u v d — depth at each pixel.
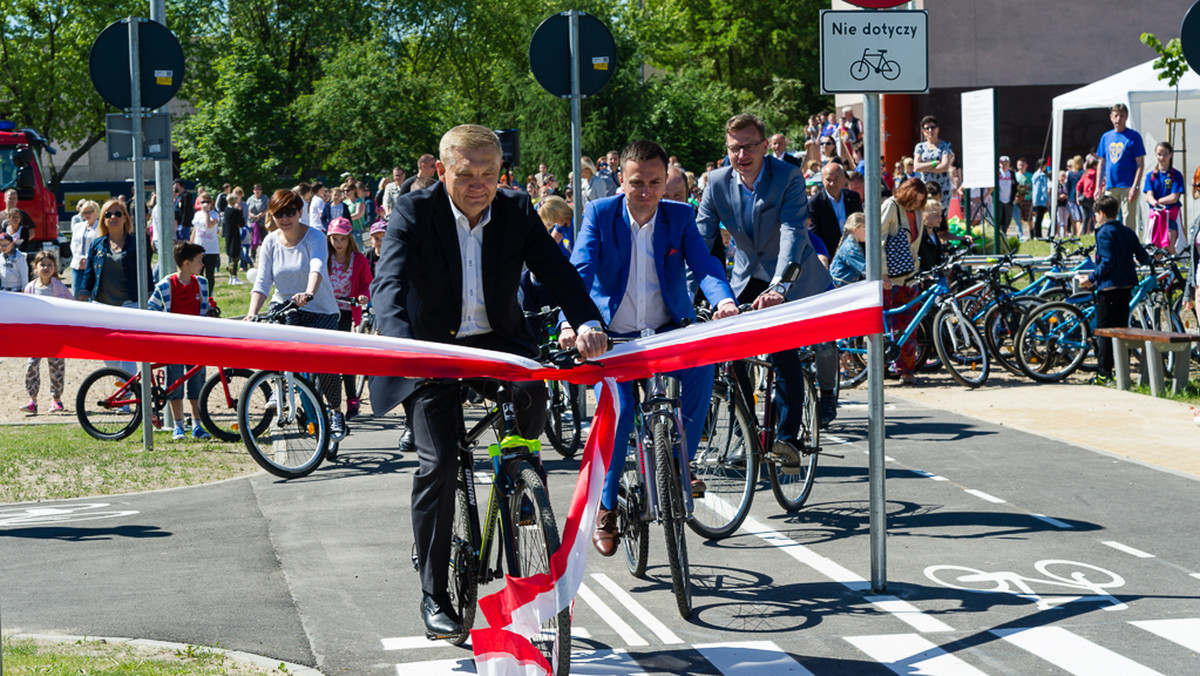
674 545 4.96
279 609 5.20
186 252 9.94
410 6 52.78
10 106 51.75
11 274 14.77
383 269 4.34
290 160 45.22
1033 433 8.98
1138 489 7.18
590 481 4.23
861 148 23.50
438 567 4.37
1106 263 11.45
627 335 5.69
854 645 4.65
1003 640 4.67
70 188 52.66
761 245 6.97
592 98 46.28
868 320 4.95
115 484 8.17
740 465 6.32
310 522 6.87
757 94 55.38
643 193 5.73
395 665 4.49
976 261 13.30
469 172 4.26
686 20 56.38
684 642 4.72
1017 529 6.32
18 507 7.45
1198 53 8.16
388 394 4.26
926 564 5.73
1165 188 15.86
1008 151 30.19
